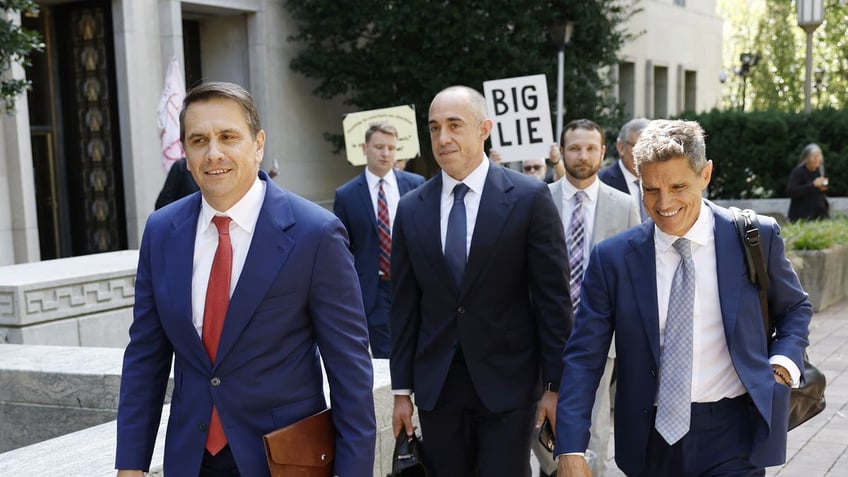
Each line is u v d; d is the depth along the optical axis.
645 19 26.64
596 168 4.64
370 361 2.38
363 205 6.24
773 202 17.27
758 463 2.62
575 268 4.68
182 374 2.31
